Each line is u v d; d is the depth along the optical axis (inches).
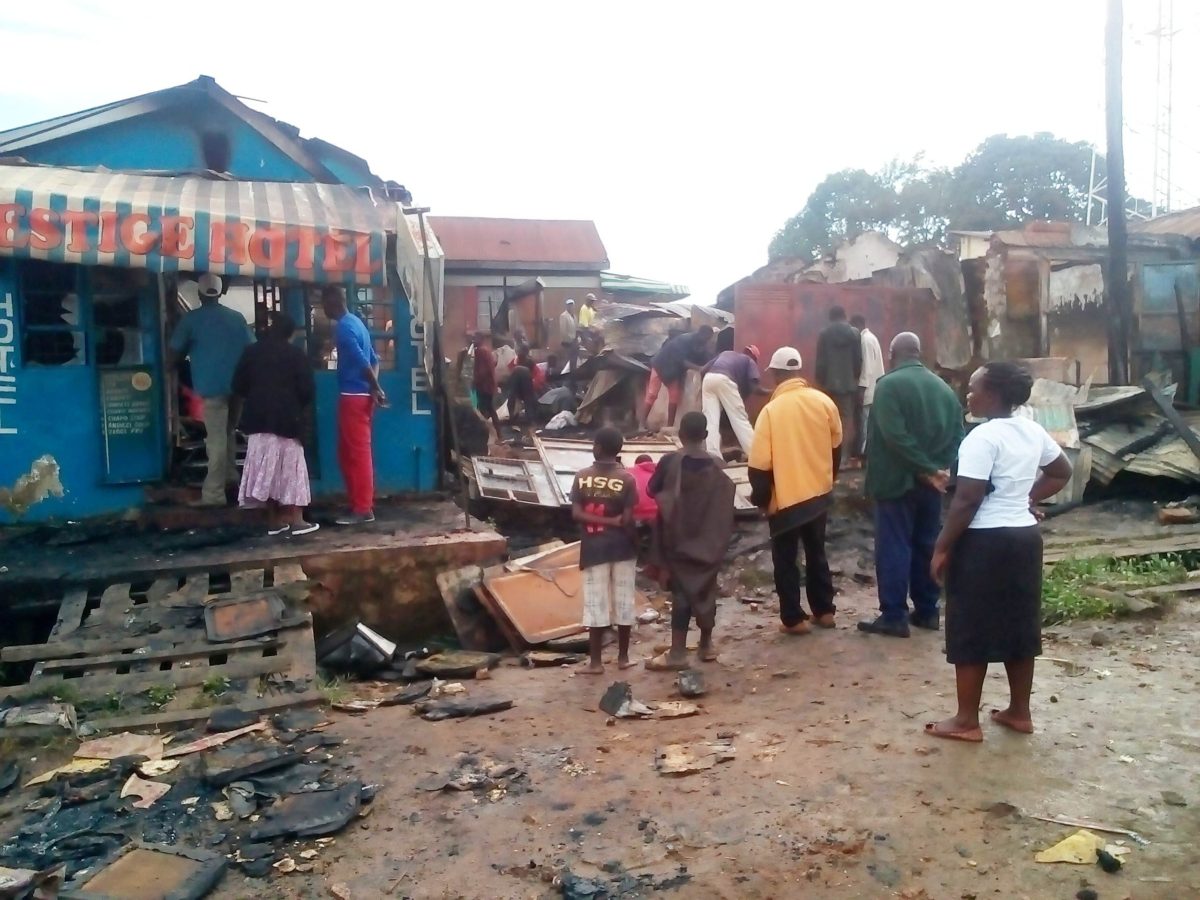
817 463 260.4
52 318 323.0
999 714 190.4
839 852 147.1
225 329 321.7
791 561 262.4
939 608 292.4
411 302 327.6
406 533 312.5
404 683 251.1
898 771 172.2
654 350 657.6
